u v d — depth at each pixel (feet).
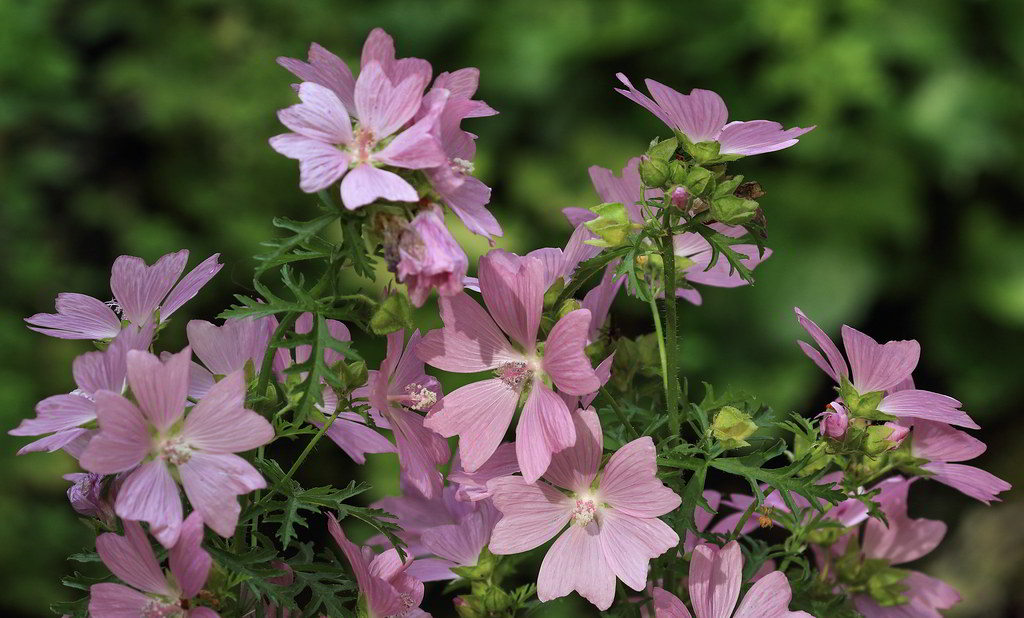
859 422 3.07
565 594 2.94
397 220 2.86
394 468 7.23
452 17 8.72
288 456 6.20
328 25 9.09
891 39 8.32
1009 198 8.73
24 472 7.56
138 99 9.37
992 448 8.67
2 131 9.05
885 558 3.27
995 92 8.32
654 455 2.92
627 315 6.81
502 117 8.60
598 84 8.63
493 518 3.16
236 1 9.22
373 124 2.86
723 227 3.20
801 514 3.16
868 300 8.36
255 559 2.92
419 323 7.22
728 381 8.23
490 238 2.90
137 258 3.01
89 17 9.50
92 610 2.89
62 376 8.09
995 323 8.75
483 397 2.96
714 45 8.36
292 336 2.98
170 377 2.83
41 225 8.95
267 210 8.84
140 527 2.87
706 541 3.10
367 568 2.99
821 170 8.46
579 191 8.38
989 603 7.74
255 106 8.82
